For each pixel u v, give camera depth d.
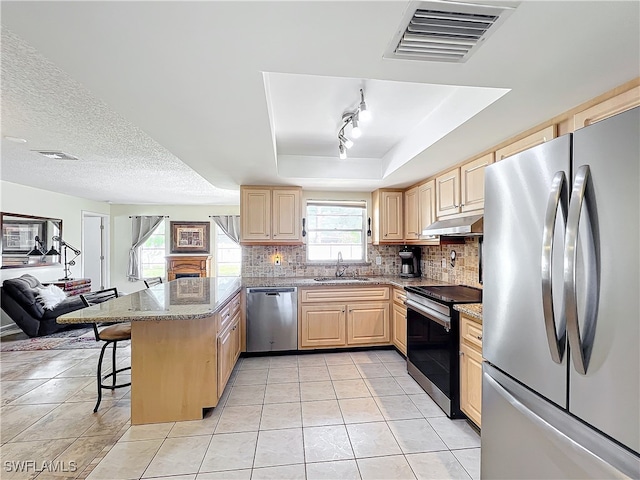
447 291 2.87
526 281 1.20
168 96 1.59
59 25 1.05
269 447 2.01
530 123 1.95
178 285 3.50
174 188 5.28
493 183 1.41
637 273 0.82
